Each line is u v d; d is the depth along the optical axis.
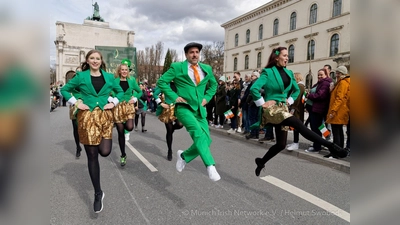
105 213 3.09
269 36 39.56
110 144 3.30
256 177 4.42
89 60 3.39
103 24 47.12
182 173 4.62
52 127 10.04
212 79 3.78
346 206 3.32
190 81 3.52
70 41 45.12
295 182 4.20
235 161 5.47
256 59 42.31
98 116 3.21
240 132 8.84
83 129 3.12
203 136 3.28
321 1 31.66
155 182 4.15
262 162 3.79
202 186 3.98
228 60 49.09
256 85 3.59
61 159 5.46
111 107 3.35
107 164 5.17
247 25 44.03
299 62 34.62
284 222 2.91
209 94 3.74
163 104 5.48
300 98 6.30
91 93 3.31
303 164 5.32
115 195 3.63
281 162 5.46
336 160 5.22
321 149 6.24
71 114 5.36
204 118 3.56
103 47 13.91
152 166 5.04
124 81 5.55
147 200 3.46
